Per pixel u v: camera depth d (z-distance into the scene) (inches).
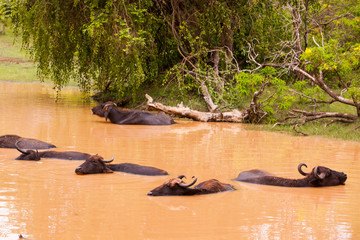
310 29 1168.8
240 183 470.3
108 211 364.8
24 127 809.5
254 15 1209.4
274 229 331.0
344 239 314.5
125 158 578.9
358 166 560.7
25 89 1603.1
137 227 328.8
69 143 677.3
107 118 955.3
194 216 357.1
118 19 1035.3
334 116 892.0
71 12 1134.4
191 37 1122.7
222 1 1178.6
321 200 412.2
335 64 872.3
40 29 1075.9
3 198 392.5
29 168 510.9
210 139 754.2
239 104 1089.4
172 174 498.6
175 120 1030.4
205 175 496.7
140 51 1121.4
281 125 914.1
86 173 488.4
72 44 1172.5
